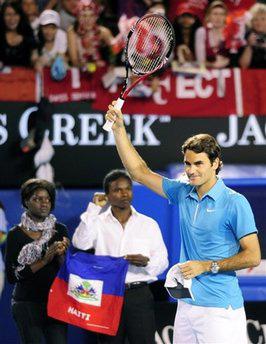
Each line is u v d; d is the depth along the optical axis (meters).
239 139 15.38
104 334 12.84
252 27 16.00
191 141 9.77
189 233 10.01
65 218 14.99
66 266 12.52
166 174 15.19
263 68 16.00
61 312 12.48
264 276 14.84
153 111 15.27
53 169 15.13
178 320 10.22
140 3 16.31
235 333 9.96
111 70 15.30
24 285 12.65
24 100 15.15
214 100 15.42
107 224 13.05
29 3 16.14
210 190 9.89
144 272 12.84
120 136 10.34
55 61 15.15
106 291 12.49
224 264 9.57
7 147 15.07
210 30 15.84
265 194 15.05
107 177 13.05
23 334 12.56
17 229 12.89
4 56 15.66
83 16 15.68
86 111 15.21
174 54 15.73
